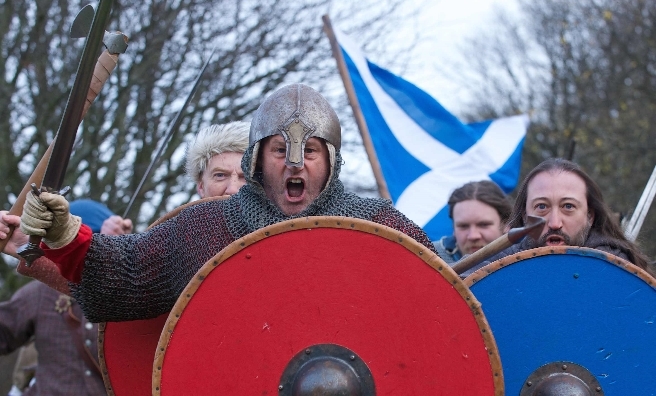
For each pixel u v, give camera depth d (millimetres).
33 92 11125
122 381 3410
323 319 2795
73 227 2863
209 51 11773
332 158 3055
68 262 2908
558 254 3252
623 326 3205
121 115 11180
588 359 3203
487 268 3258
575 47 22766
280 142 3023
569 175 3764
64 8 11055
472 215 4855
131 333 3414
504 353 3227
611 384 3188
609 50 21016
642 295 3203
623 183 18297
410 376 2754
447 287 2760
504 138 7043
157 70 11586
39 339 4727
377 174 6305
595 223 3855
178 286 3055
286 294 2807
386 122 6734
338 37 6801
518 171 7004
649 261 3848
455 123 6887
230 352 2795
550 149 22172
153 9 11297
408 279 2779
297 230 2822
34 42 10820
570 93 22281
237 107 12070
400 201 6613
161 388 2781
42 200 2717
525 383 3205
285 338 2795
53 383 4668
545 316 3230
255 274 2814
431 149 6789
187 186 11797
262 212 3072
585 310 3223
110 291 2984
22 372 5266
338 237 2814
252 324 2803
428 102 6875
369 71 6820
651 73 19844
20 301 4801
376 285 2789
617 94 20531
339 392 2703
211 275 2811
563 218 3715
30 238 2760
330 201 3111
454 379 2736
